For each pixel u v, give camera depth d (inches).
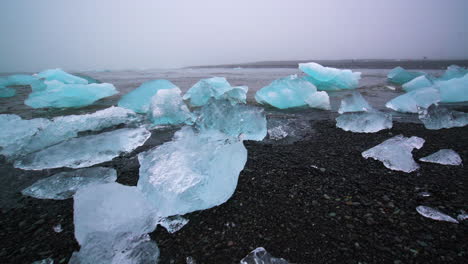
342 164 67.3
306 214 46.6
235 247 39.4
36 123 105.8
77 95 154.9
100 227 41.3
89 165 73.2
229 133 91.7
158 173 54.7
